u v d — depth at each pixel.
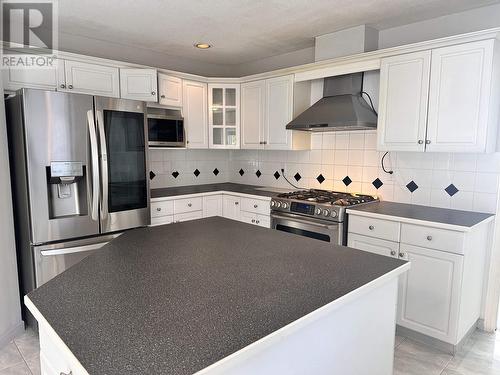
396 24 2.99
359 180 3.40
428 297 2.39
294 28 3.11
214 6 2.62
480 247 2.50
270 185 4.30
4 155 2.47
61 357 1.01
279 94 3.64
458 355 2.34
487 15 2.59
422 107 2.58
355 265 1.46
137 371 0.75
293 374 1.07
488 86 2.28
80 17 2.86
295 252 1.64
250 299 1.12
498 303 2.65
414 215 2.54
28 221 2.52
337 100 3.20
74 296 1.13
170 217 3.57
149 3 2.57
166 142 3.67
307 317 1.01
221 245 1.75
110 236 2.93
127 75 3.34
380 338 1.46
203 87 4.01
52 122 2.51
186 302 1.09
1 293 2.45
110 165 2.89
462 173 2.73
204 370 0.75
